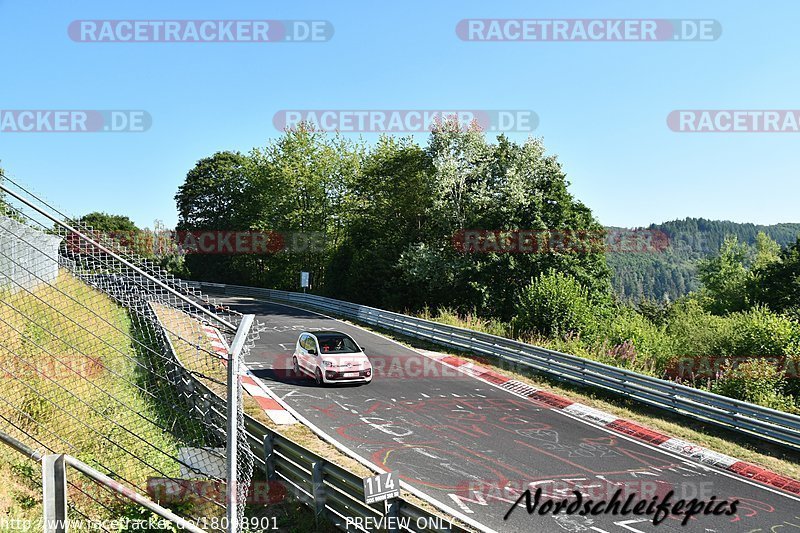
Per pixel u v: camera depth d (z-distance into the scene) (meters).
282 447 9.18
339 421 13.55
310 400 15.25
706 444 13.09
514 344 20.47
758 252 77.25
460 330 23.27
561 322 25.34
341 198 55.69
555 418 14.73
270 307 38.47
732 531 8.84
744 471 11.59
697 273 76.19
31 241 9.24
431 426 13.52
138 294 9.47
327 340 17.81
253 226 56.72
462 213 39.31
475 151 40.16
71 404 8.23
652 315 52.62
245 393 15.40
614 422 14.49
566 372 18.41
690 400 15.13
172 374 9.38
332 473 8.03
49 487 4.43
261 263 61.66
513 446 12.38
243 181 65.38
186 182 67.19
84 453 7.54
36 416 7.70
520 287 35.47
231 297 48.50
